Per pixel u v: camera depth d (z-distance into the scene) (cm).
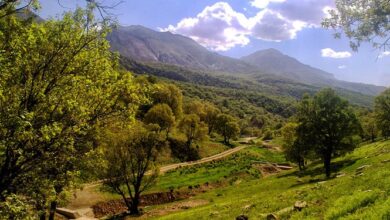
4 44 1430
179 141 11250
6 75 1418
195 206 4700
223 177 7706
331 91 5250
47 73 1557
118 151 4528
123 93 1705
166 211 4662
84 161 1691
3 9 1210
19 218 1316
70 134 1534
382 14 1612
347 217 1315
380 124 8669
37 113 1473
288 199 2295
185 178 7431
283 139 7506
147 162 4941
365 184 1866
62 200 1948
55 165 1571
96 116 1648
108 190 4950
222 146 13500
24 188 1511
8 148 1359
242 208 2630
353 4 1692
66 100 1503
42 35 1498
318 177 5322
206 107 16475
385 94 8588
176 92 12650
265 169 9194
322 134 5162
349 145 5191
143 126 5059
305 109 5338
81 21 1577
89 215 4888
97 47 1692
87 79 1606
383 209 1217
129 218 4488
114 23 1582
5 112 1311
